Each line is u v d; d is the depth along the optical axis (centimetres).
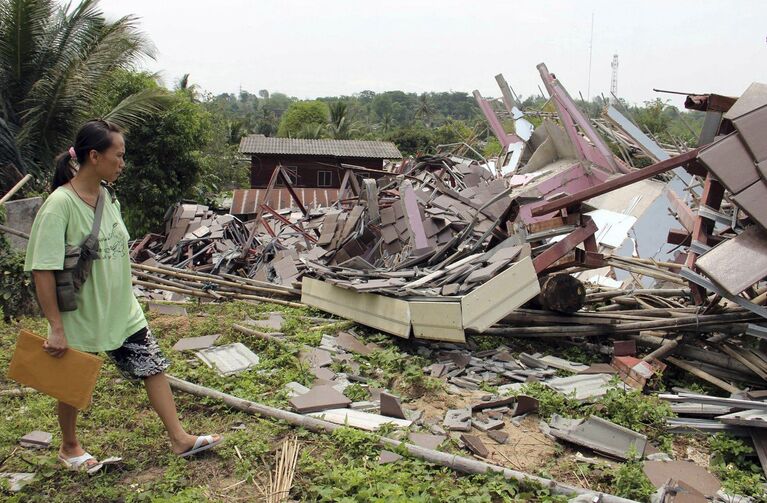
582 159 1462
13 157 1457
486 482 383
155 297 1005
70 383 348
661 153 1394
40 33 1539
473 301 627
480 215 968
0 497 362
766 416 450
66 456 390
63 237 338
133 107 1706
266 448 416
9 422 463
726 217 632
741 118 571
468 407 515
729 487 404
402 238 923
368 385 574
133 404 501
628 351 634
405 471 387
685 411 506
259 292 970
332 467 394
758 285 662
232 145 4372
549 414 514
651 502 377
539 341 710
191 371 575
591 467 429
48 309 339
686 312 669
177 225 1591
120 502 360
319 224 1423
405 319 675
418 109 8969
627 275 1054
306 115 5903
